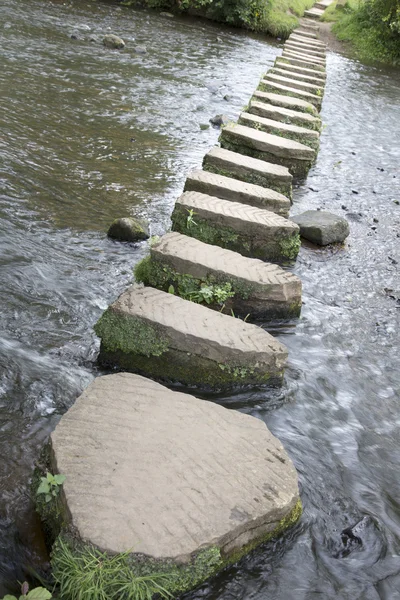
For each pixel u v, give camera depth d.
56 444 3.02
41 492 2.84
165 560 2.60
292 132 9.09
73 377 4.00
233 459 3.14
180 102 11.34
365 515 3.37
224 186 6.45
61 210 6.30
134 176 7.62
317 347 4.89
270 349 4.12
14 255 5.25
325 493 3.47
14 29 13.81
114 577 2.54
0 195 6.25
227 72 14.54
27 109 9.04
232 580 2.84
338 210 8.04
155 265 5.05
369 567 3.08
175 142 9.21
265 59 16.89
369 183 9.38
